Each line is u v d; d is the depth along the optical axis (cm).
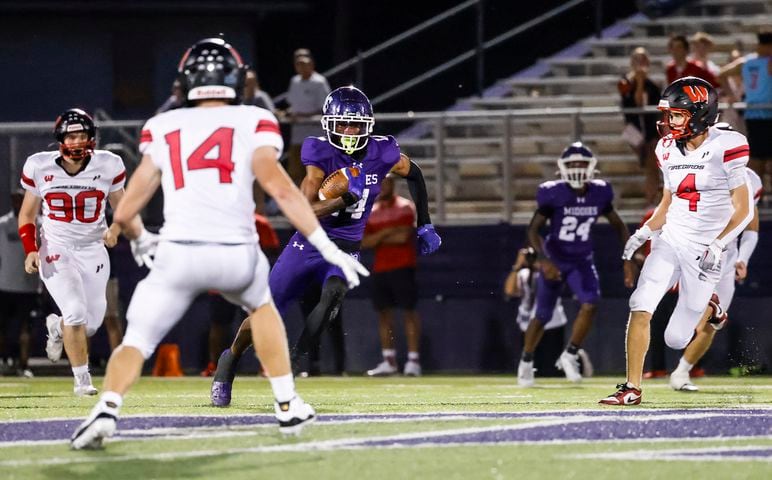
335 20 8662
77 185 3042
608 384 3944
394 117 4966
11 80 7556
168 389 3638
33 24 7550
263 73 9075
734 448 1881
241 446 1894
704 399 2950
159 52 7619
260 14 7581
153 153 1870
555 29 7706
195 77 1888
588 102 5766
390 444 1914
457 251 4916
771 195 4747
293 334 4884
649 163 4831
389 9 8706
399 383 4034
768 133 4678
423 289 4925
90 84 7600
